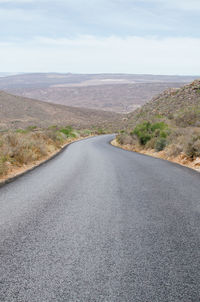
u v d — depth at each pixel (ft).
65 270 8.32
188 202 16.62
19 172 30.35
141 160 41.16
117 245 10.21
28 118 422.00
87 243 10.42
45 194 19.15
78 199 17.67
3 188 21.35
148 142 68.03
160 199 17.48
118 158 44.34
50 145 65.98
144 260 8.96
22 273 8.19
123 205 16.12
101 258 9.11
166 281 7.68
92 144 93.20
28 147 45.37
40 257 9.25
